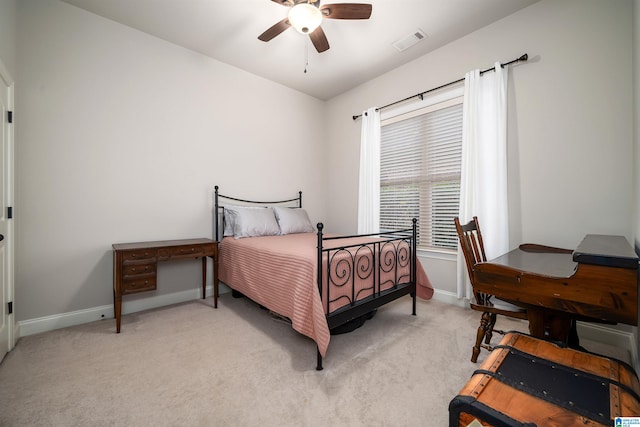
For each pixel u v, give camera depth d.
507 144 2.42
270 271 2.10
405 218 3.31
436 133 2.99
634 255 1.08
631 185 1.88
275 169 3.74
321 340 1.56
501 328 2.18
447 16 2.43
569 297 1.16
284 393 1.43
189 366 1.67
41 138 2.17
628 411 0.72
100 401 1.36
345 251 2.00
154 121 2.74
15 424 1.20
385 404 1.35
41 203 2.18
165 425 1.21
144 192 2.69
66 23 2.28
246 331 2.17
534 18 2.28
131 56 2.60
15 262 2.06
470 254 1.77
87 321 2.36
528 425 0.69
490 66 2.54
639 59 1.50
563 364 0.95
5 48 1.84
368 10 1.98
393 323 2.32
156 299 2.74
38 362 1.71
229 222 3.07
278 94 3.75
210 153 3.14
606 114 1.97
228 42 2.83
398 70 3.30
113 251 2.43
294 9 1.89
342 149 4.07
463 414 0.80
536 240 2.28
